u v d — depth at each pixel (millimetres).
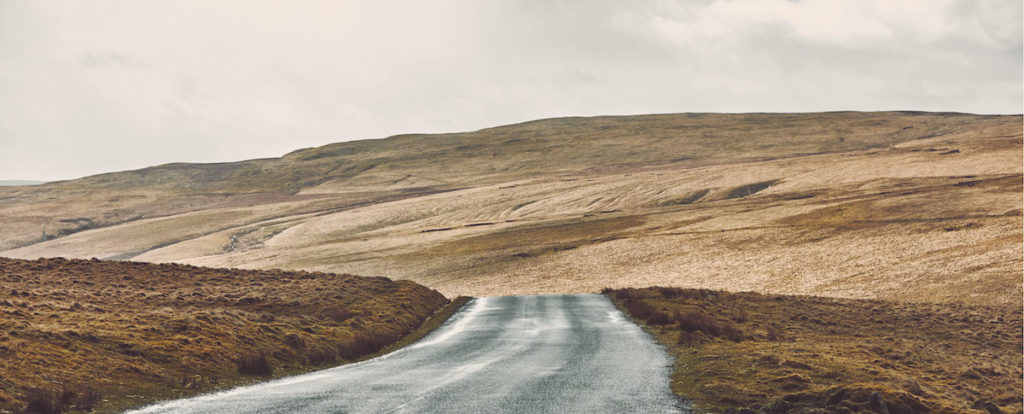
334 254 109750
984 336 33844
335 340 26016
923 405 13250
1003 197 92125
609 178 186875
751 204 119000
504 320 35438
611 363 20562
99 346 19078
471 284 79375
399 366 20703
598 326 31688
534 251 94625
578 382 17203
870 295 54406
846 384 15125
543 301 46125
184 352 19766
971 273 55438
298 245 125188
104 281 37125
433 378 18047
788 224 93562
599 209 146375
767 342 26484
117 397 14992
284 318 28688
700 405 14406
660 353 22797
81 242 157625
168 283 38906
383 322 31719
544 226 117750
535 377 18031
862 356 22375
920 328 35156
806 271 67000
